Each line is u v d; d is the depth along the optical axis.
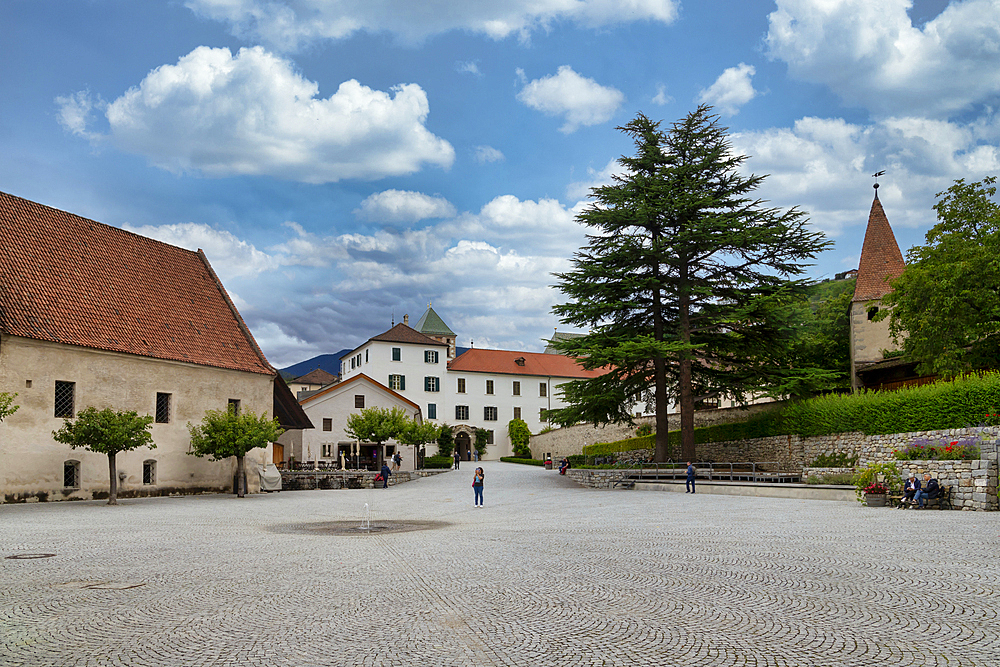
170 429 35.75
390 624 8.17
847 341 47.28
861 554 12.68
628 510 24.19
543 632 7.74
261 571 11.89
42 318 30.97
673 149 40.44
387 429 54.44
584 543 15.10
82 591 10.21
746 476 37.31
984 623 7.80
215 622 8.37
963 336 29.56
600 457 48.75
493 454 85.50
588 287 39.50
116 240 38.97
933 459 22.36
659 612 8.55
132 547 15.23
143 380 34.50
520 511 25.22
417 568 12.03
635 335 40.53
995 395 25.31
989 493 20.12
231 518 23.19
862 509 22.00
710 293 37.72
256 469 40.16
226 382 39.25
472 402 85.44
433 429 63.44
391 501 32.06
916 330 30.61
